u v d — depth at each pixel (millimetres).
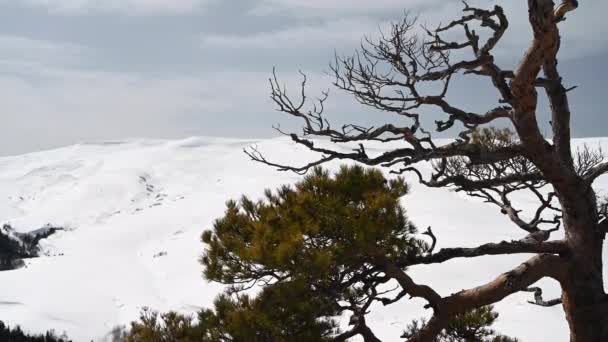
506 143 7727
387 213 5750
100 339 82250
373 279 6555
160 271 120312
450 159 8891
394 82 6836
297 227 5668
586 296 7410
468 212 142250
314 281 6004
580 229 7367
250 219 6254
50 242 178625
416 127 6859
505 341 8328
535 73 6133
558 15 5598
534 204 130000
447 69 6383
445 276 76312
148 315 6637
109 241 160750
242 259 5707
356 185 6102
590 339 7438
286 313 5652
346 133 6910
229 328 5699
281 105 6781
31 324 82438
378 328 53094
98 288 102812
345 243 5758
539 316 50781
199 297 98250
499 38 6141
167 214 185750
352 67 6852
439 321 6891
